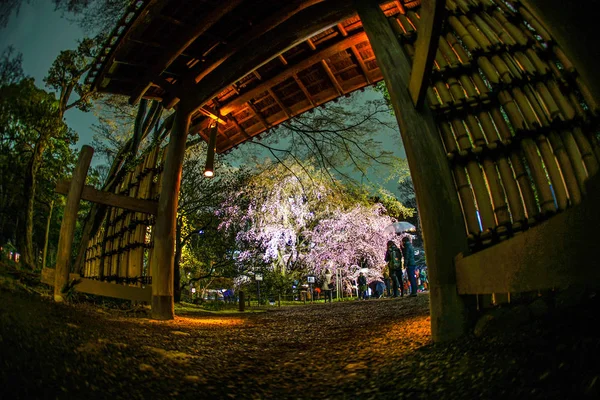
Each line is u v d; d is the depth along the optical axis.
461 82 3.79
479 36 3.77
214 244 14.10
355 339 4.70
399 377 2.77
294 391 2.90
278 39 5.87
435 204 3.49
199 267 15.09
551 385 1.78
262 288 17.03
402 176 10.77
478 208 3.40
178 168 7.16
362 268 17.52
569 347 2.01
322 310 9.66
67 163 9.69
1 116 5.45
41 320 3.19
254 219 16.80
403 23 4.48
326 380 3.14
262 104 7.88
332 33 6.20
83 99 8.95
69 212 6.42
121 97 11.23
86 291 6.54
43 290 6.03
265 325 7.15
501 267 2.75
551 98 3.16
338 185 12.08
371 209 16.97
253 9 5.90
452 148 3.66
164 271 6.81
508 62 3.49
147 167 7.71
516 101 3.32
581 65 1.79
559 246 2.23
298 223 17.53
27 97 5.75
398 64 4.02
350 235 17.55
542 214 2.96
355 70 6.96
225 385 2.98
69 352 2.60
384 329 4.98
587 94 2.92
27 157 7.04
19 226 7.29
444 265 3.39
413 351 3.36
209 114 7.61
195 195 12.98
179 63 7.11
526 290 2.50
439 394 2.22
